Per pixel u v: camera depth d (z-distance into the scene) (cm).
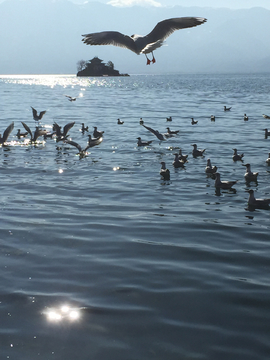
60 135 3191
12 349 819
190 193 1950
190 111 5878
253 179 2194
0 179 2164
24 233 1405
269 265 1181
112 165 2530
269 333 864
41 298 998
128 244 1327
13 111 5528
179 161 2506
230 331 872
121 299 996
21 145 3228
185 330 877
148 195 1905
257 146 3172
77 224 1505
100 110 5950
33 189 1978
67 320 909
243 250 1291
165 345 830
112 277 1106
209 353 803
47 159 2692
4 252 1253
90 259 1216
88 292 1029
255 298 998
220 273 1131
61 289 1041
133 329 880
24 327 887
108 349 819
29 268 1153
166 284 1069
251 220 1576
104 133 3831
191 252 1270
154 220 1564
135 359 791
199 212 1669
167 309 955
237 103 7194
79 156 2800
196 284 1069
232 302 983
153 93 10544
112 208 1708
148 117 5112
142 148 3106
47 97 8750
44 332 869
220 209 1712
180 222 1545
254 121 4709
